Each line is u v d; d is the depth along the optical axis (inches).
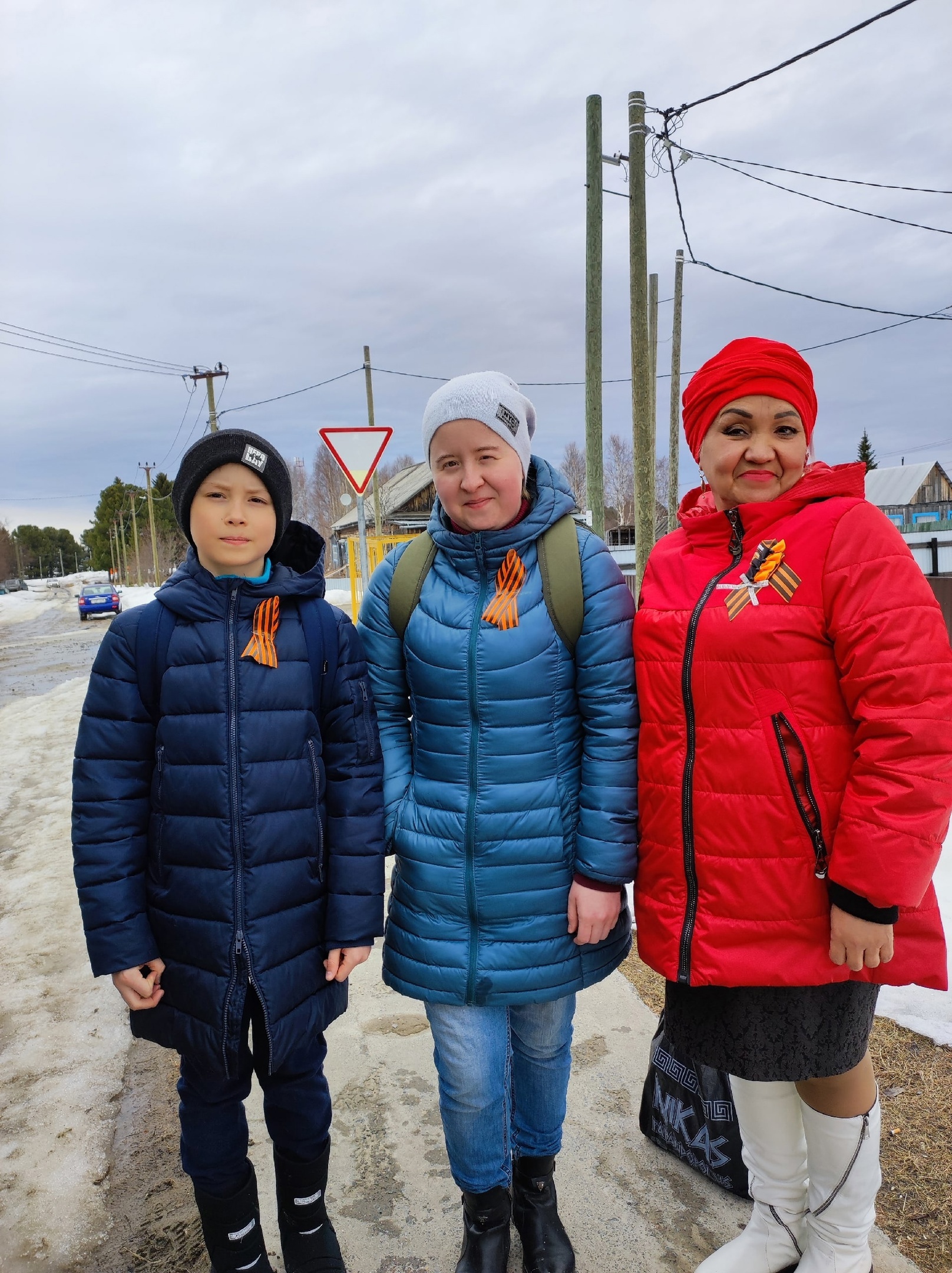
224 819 59.1
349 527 1433.3
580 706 65.7
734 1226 70.9
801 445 59.4
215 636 60.5
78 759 60.6
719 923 55.7
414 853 66.6
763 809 54.2
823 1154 58.9
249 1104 93.0
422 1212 74.7
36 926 146.6
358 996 114.3
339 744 64.9
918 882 48.3
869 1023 56.5
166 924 60.2
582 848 62.8
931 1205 69.9
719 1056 57.3
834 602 52.9
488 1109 64.7
